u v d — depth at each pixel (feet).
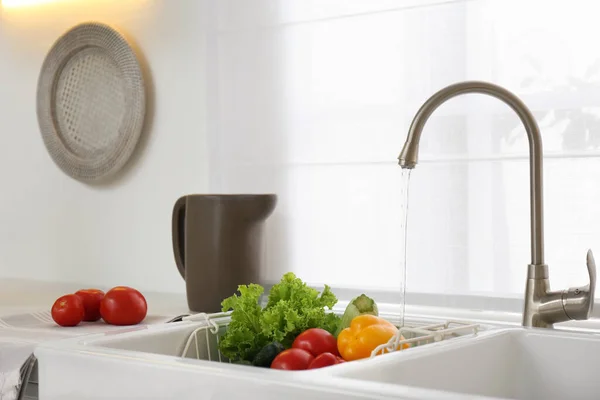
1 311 6.27
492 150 6.08
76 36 7.92
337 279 6.74
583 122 5.75
